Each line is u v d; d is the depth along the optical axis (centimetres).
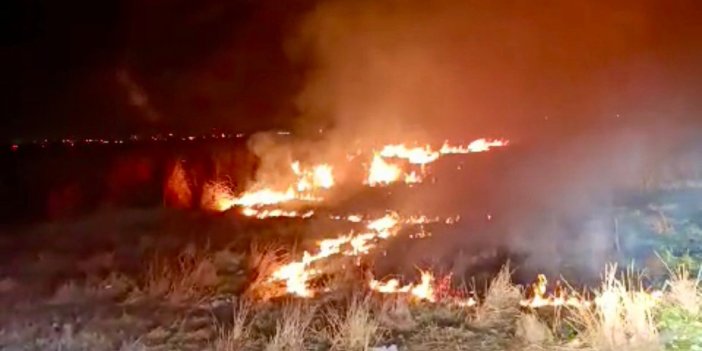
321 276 991
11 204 1655
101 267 1063
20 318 822
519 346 671
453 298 843
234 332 728
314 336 721
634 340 638
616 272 891
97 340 741
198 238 1258
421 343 692
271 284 956
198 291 927
